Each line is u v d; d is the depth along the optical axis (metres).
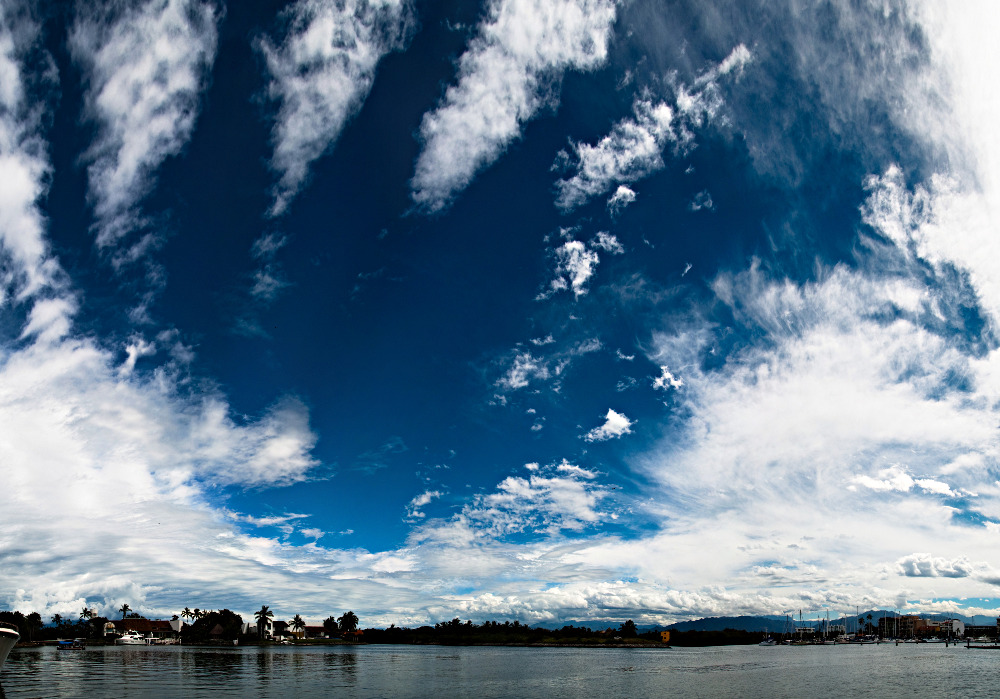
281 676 86.19
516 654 189.88
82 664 104.94
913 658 156.00
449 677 90.38
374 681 80.75
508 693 69.44
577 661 144.00
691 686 79.81
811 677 94.31
